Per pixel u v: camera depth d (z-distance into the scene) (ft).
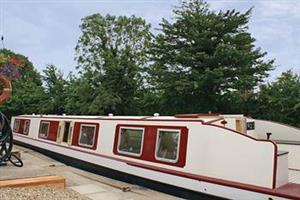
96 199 28.27
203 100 67.46
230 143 26.71
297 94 63.77
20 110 115.75
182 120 30.94
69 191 27.32
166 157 31.65
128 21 112.68
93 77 97.40
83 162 43.34
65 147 48.78
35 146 61.16
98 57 107.34
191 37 68.95
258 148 25.11
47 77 112.37
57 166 45.93
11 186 26.35
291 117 64.13
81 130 46.19
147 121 34.94
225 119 30.83
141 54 106.83
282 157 25.02
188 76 66.64
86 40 111.04
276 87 67.26
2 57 40.06
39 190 26.08
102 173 39.70
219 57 64.69
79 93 97.45
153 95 81.61
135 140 35.94
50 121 57.67
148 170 32.91
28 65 149.18
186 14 71.72
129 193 30.91
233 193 25.76
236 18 68.95
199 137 28.96
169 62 71.36
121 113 93.35
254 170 25.00
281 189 23.85
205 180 27.63
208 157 27.91
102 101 88.84
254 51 68.39
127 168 35.60
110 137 39.73
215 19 69.05
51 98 109.70
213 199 27.20
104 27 111.24
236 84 64.69
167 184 30.83
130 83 92.89
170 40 72.54
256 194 24.48
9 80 40.50
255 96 69.21
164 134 32.50
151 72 73.51
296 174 29.30
